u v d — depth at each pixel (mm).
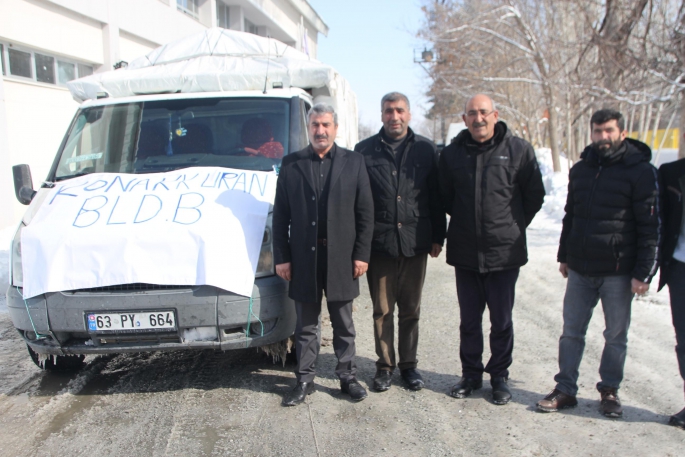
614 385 3656
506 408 3760
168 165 4645
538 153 22328
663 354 4609
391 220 3855
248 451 3240
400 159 3879
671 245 3447
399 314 4113
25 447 3324
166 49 6250
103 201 4035
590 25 10664
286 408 3779
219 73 5180
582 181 3574
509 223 3734
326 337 5211
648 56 10203
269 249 3885
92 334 3688
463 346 4000
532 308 6078
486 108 3602
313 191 3699
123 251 3680
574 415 3643
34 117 10180
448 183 3902
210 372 4441
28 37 9836
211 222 3777
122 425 3578
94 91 5359
